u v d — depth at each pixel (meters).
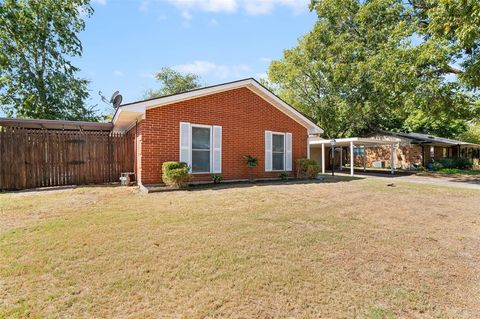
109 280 2.90
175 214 5.62
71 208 6.07
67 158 10.19
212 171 10.79
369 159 28.98
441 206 7.20
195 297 2.61
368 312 2.46
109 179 10.89
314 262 3.46
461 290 2.91
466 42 9.21
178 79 33.50
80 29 20.73
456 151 29.98
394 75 13.07
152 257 3.50
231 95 11.35
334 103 24.69
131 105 8.88
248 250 3.78
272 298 2.63
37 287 2.75
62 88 19.72
